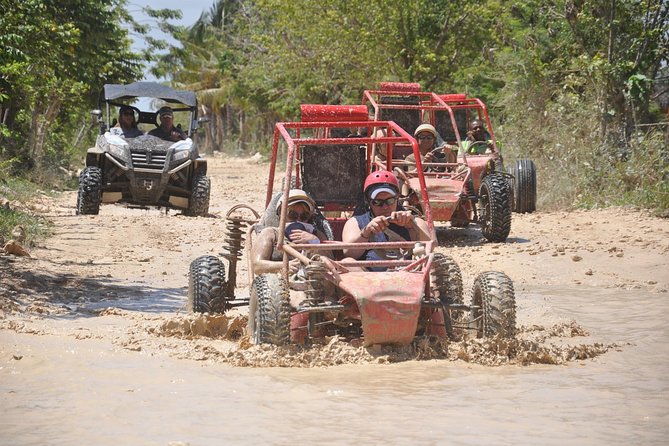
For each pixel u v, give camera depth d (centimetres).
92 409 1027
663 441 922
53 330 1532
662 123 3788
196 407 1046
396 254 1524
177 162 3675
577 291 2136
